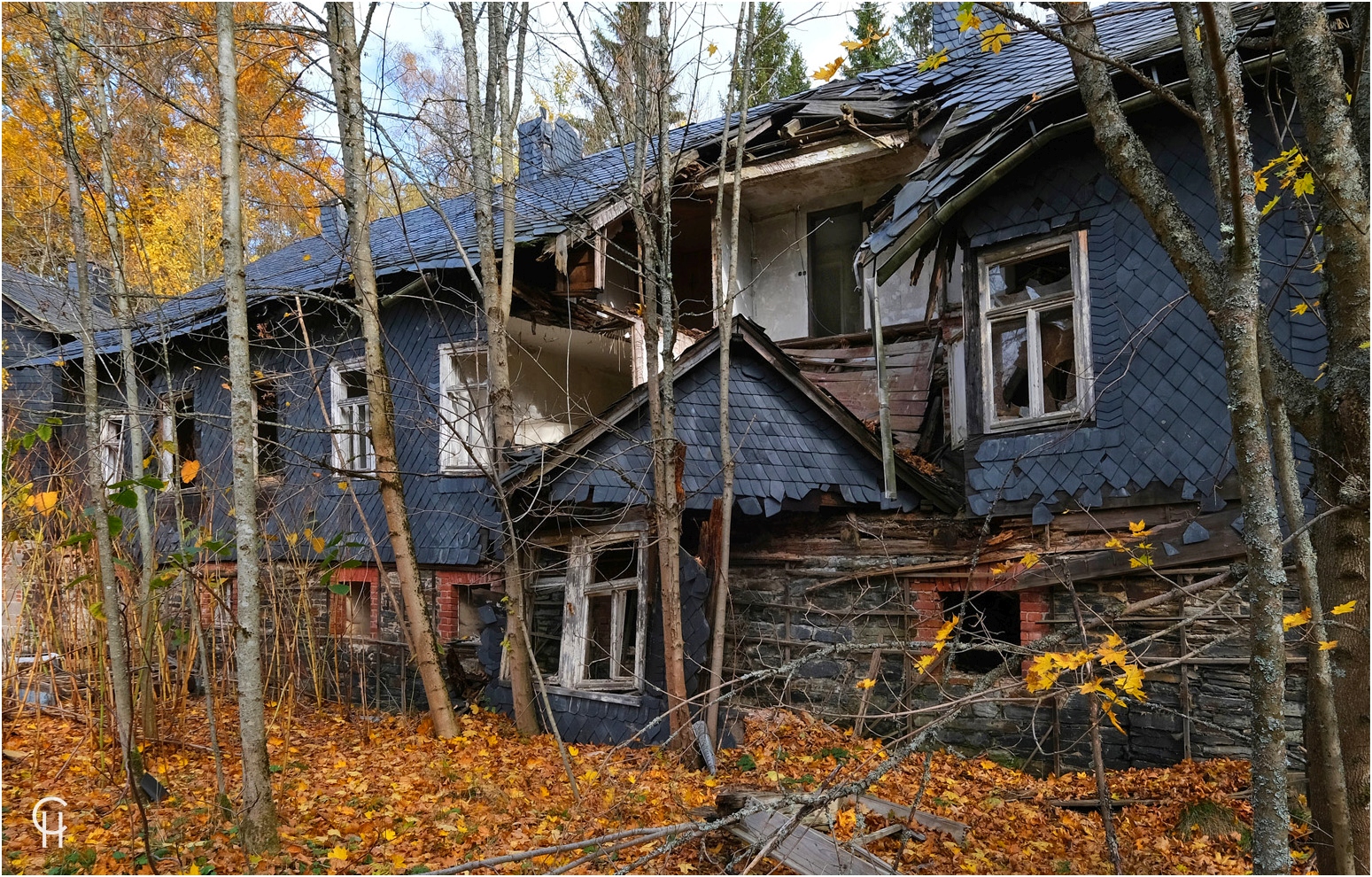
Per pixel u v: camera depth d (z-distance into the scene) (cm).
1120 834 565
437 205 810
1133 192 353
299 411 1156
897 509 823
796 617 860
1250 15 613
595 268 908
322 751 776
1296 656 602
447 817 579
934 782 670
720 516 746
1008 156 689
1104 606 691
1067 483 707
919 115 927
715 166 1020
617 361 1247
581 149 1335
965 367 829
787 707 791
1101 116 362
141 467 768
